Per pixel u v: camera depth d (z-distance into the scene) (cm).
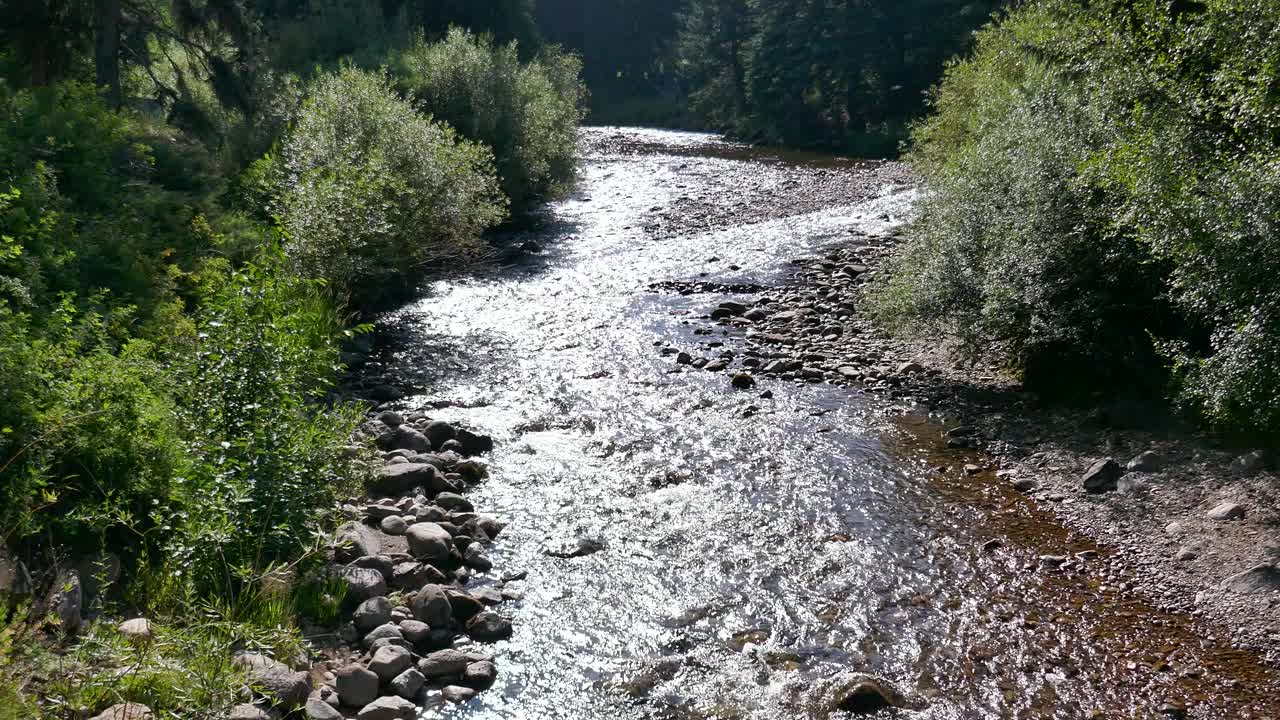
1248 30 773
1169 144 785
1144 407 942
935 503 819
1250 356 698
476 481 871
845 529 773
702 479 875
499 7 4681
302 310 968
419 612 622
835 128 5125
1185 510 757
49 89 1318
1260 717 523
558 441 971
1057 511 795
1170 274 829
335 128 1605
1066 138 978
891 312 1184
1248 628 609
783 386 1138
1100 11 1019
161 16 1981
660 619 643
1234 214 691
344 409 785
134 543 609
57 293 838
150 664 466
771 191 2812
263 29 2788
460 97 2353
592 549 741
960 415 1023
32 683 457
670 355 1269
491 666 574
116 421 639
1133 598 656
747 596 672
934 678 572
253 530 614
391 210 1479
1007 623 631
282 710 498
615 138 5025
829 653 600
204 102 1944
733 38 6012
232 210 1425
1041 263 965
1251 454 802
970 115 1680
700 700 554
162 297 1016
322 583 627
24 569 526
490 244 2031
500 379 1170
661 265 1819
